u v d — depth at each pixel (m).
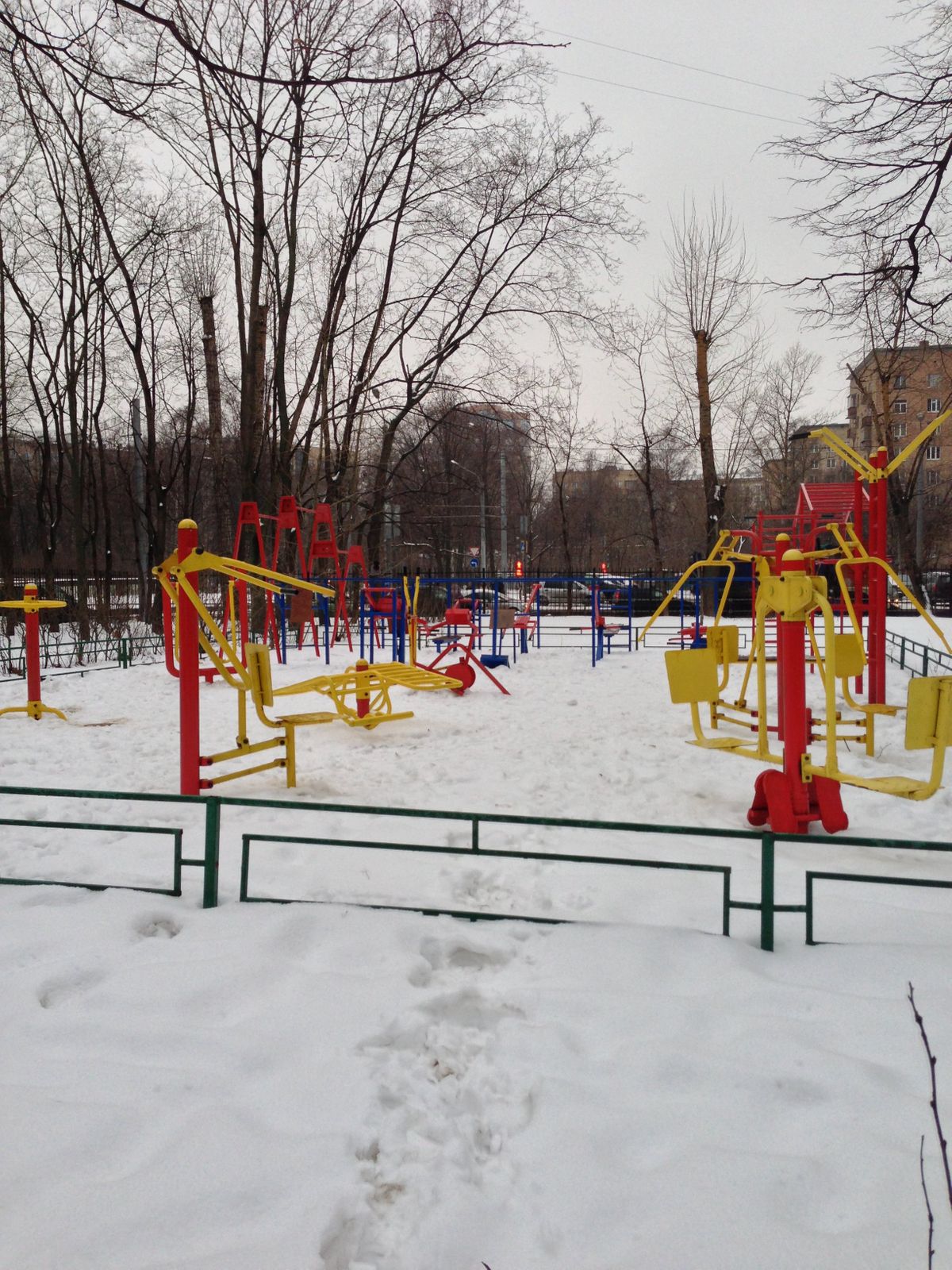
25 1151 2.34
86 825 4.21
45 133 8.23
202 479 44.19
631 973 3.44
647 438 32.50
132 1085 2.67
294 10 6.60
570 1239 2.07
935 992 3.27
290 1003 3.17
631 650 18.42
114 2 3.59
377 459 37.31
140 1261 1.97
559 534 56.31
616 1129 2.47
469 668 12.00
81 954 3.57
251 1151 2.34
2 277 22.55
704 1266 1.96
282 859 5.05
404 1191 2.27
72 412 22.02
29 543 52.12
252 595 20.66
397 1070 2.79
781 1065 2.76
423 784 6.88
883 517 9.49
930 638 18.38
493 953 3.69
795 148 8.38
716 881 4.68
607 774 7.20
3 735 9.03
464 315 21.58
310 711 10.56
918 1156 2.31
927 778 6.91
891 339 9.07
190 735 6.22
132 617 28.58
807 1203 2.16
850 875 3.63
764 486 49.50
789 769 5.30
